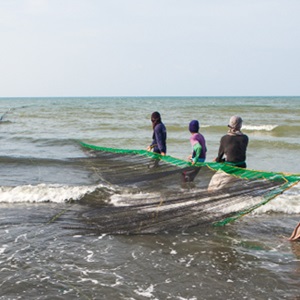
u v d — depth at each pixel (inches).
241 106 2529.5
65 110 2098.9
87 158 480.1
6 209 298.7
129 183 307.4
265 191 242.1
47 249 221.1
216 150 639.8
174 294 171.9
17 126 1101.1
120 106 2812.5
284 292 174.2
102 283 181.5
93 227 255.1
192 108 2261.3
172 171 283.7
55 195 323.9
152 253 217.6
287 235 247.9
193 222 250.4
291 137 872.9
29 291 173.2
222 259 210.1
